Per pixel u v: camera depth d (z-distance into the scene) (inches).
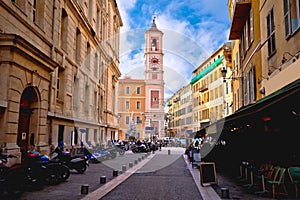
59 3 578.6
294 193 263.9
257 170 294.0
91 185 311.4
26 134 436.1
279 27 314.2
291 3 277.0
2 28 361.1
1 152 301.4
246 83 503.2
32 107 445.1
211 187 305.7
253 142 372.2
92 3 844.0
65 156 403.5
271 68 339.0
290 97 195.2
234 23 531.2
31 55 395.5
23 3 424.2
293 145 285.1
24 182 263.3
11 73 356.8
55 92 548.7
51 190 281.1
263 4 379.2
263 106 218.4
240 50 574.6
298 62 242.5
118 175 394.3
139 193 269.4
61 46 618.2
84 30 754.8
